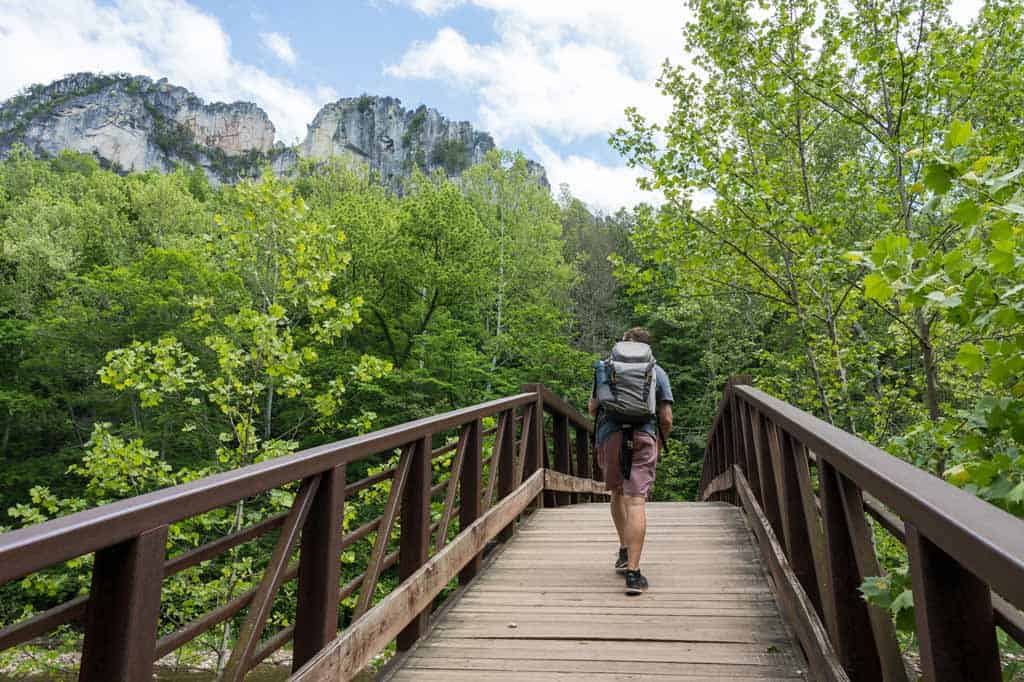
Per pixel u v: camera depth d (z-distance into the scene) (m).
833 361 8.44
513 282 33.09
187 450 22.00
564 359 26.00
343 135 150.25
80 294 28.75
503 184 35.28
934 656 1.13
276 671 13.27
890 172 7.62
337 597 2.32
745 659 2.80
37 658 6.75
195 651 7.91
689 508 6.77
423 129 148.12
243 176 8.13
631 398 4.05
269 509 7.55
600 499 11.26
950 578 1.16
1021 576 0.79
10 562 1.06
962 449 2.34
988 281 2.25
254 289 9.47
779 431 3.21
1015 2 6.24
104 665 1.36
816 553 2.53
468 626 3.37
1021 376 2.34
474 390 23.42
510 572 4.40
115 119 148.38
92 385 26.44
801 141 8.35
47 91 155.62
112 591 1.39
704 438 26.12
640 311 10.01
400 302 28.58
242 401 7.79
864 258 2.44
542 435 6.88
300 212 8.06
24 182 53.66
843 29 7.06
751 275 9.48
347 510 7.77
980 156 2.36
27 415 25.75
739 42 7.94
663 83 8.81
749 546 4.84
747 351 20.36
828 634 2.43
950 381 7.58
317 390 20.69
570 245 45.50
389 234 28.05
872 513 1.99
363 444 2.57
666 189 8.50
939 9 6.81
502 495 5.40
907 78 6.87
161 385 7.50
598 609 3.56
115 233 39.19
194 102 159.62
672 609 3.51
